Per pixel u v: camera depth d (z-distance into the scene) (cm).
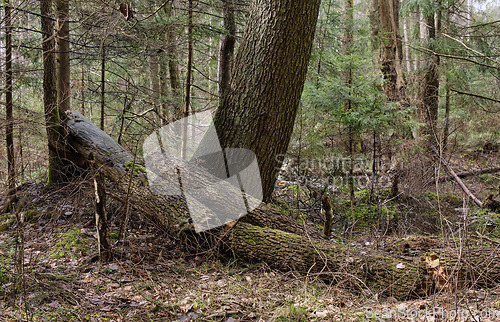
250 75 494
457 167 860
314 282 347
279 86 486
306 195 655
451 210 625
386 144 645
